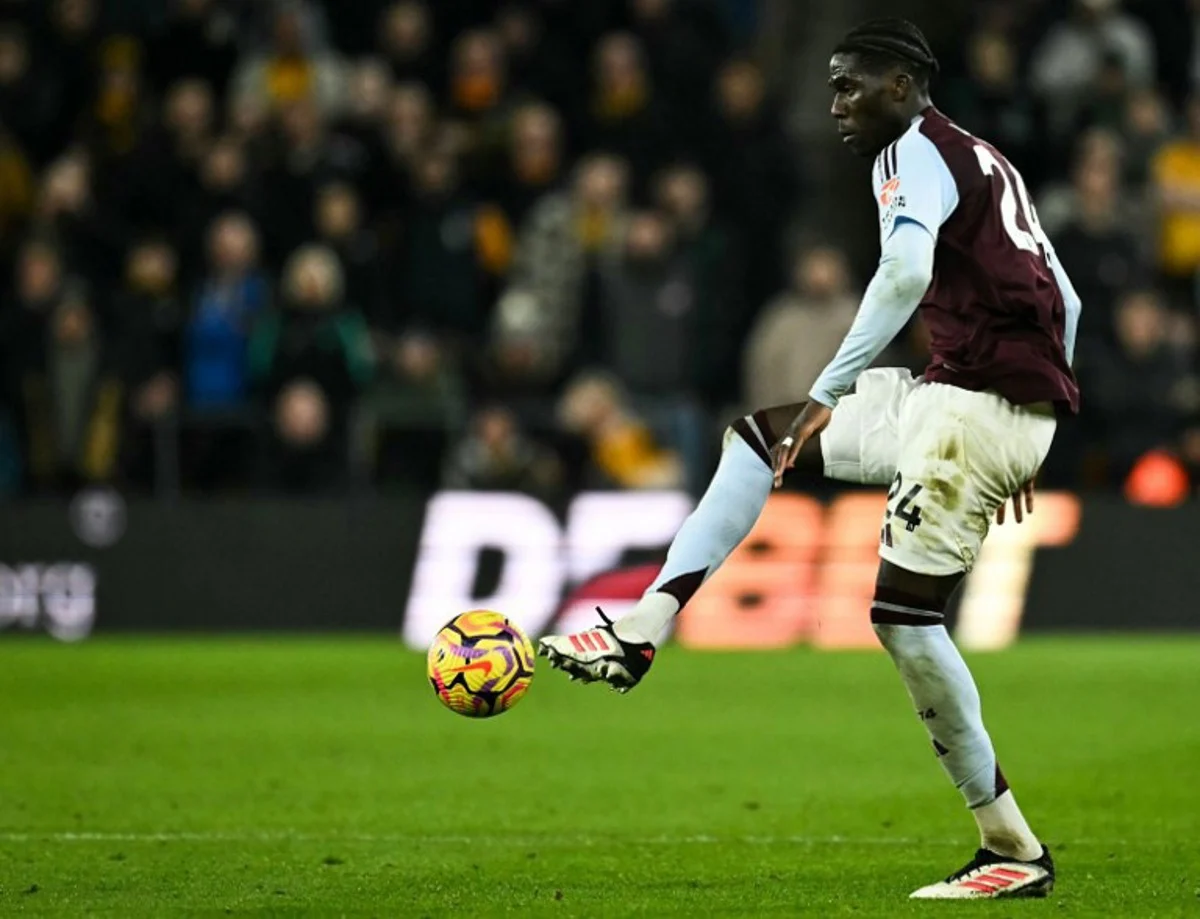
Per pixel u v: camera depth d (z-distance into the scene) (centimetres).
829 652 5512
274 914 2211
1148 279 6084
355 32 7131
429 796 3216
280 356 5803
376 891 2367
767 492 2309
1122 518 5712
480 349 6066
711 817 3008
